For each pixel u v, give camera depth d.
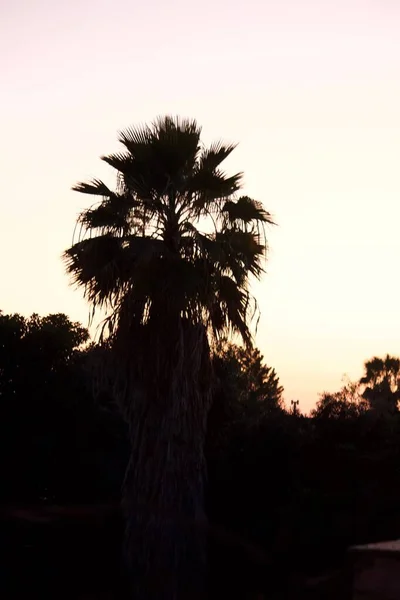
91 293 22.08
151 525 21.03
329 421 28.08
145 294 21.00
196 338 21.59
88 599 15.52
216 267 21.94
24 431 35.16
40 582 16.77
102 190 22.41
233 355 35.72
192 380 21.75
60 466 34.44
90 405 35.09
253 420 29.33
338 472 26.36
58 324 39.12
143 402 21.73
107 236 22.03
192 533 21.20
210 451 27.22
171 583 17.31
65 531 23.20
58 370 36.91
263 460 26.44
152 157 22.14
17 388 35.78
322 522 22.41
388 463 26.02
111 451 34.81
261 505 26.22
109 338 21.84
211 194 22.30
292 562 20.14
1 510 26.89
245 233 22.67
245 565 19.36
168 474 21.38
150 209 22.55
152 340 21.39
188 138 22.20
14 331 37.03
